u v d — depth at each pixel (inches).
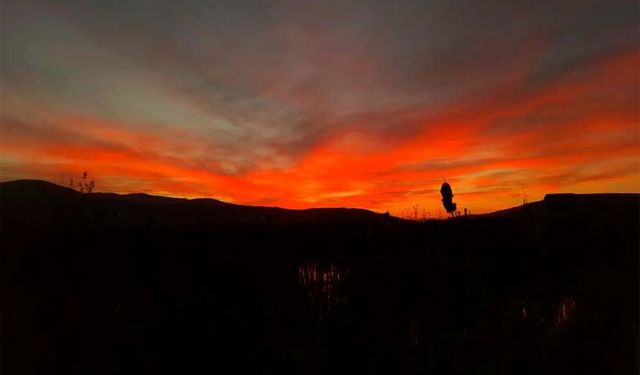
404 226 523.8
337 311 247.6
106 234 359.9
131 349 215.0
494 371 198.2
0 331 217.5
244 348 216.5
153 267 302.7
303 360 206.2
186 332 227.1
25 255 300.4
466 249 403.5
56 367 198.7
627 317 249.4
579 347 219.9
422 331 230.2
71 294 259.0
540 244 435.2
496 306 266.1
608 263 374.0
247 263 317.7
